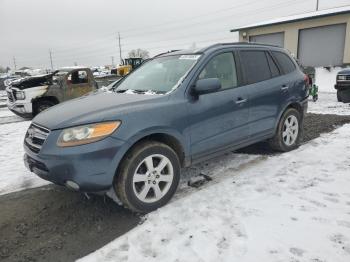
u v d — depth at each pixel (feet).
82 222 10.80
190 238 9.46
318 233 9.40
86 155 9.68
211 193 12.32
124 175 10.41
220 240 9.29
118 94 12.76
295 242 9.04
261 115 14.90
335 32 69.62
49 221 11.01
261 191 12.30
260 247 8.88
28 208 12.08
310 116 26.81
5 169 16.74
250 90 14.23
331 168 14.28
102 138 9.88
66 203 12.28
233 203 11.43
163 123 11.10
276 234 9.44
